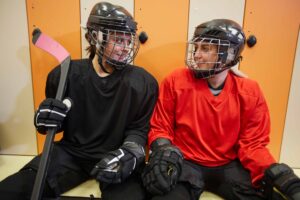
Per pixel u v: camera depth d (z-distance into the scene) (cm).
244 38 101
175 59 123
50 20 119
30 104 131
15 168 126
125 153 92
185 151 109
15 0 117
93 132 111
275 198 89
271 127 130
